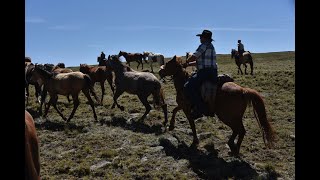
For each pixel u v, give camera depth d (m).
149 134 12.90
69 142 12.04
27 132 3.82
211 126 14.09
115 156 10.74
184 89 10.67
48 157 10.85
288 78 26.53
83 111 17.25
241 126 10.33
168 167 9.91
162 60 41.66
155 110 16.92
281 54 80.12
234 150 10.61
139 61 49.22
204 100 10.30
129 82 14.92
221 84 10.34
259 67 43.78
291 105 18.53
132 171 9.69
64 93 15.06
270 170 9.69
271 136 9.88
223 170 9.55
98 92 24.42
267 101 19.34
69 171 9.59
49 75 15.23
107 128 13.79
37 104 19.17
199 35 10.37
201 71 10.30
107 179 9.17
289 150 11.50
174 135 12.73
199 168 9.88
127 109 17.31
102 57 29.20
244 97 9.91
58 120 15.39
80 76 14.86
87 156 10.88
